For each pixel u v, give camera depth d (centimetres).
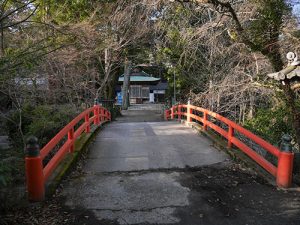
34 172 428
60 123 933
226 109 1097
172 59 1596
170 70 1762
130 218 397
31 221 384
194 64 1321
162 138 895
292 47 664
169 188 499
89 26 875
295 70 483
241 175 562
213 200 452
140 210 420
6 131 956
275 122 867
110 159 670
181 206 432
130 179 543
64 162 577
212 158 672
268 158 752
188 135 941
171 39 1268
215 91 1073
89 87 1549
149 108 3250
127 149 757
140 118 2242
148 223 384
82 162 646
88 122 874
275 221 390
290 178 496
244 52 861
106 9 1221
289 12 661
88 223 384
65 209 421
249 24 721
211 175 564
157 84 4094
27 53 457
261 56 841
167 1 909
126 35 1499
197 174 570
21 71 546
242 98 1034
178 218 397
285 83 515
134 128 1122
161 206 432
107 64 1639
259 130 895
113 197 462
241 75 963
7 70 446
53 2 551
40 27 586
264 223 385
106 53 1594
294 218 397
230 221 390
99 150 750
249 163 600
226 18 779
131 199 455
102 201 448
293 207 429
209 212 414
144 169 601
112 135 955
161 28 1329
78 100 1334
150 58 1922
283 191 484
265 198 459
